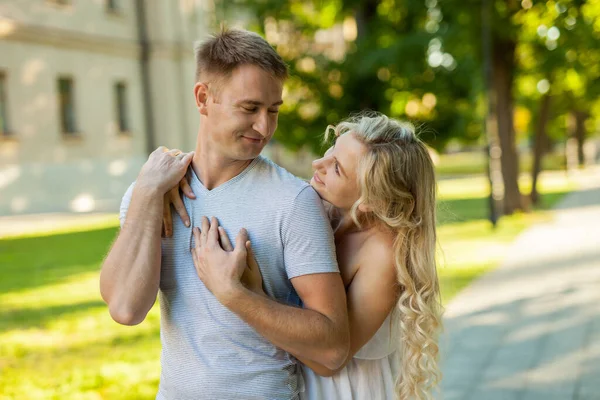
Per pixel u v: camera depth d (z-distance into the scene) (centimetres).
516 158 1723
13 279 973
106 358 586
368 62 1708
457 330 651
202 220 204
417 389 224
